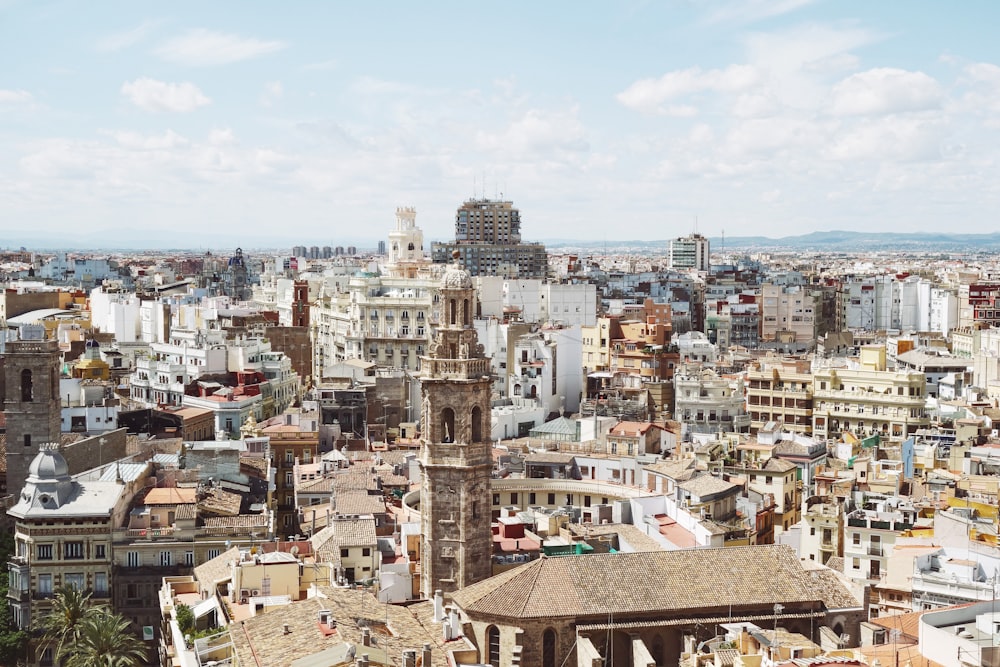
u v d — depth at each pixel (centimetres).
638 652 10844
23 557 14488
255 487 17912
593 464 19375
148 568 14612
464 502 12700
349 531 13888
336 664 8588
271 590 11938
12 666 14038
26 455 17388
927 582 12281
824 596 11731
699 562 11962
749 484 19600
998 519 15625
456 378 12569
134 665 13300
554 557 11819
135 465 16712
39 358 17325
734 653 9994
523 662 11019
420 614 11200
